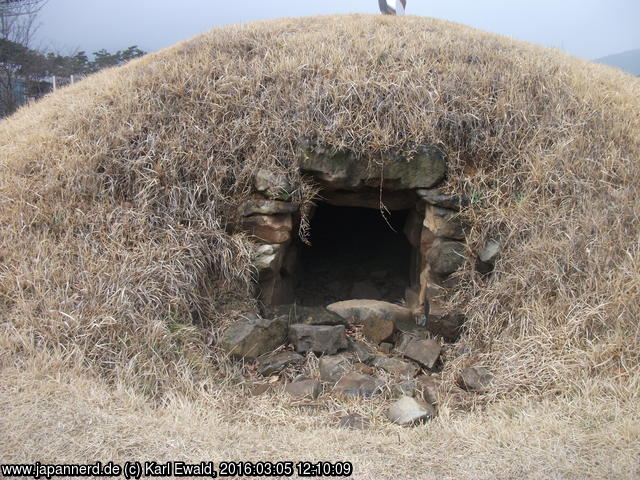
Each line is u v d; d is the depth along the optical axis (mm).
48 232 4531
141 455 2840
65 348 3758
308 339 4340
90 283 4148
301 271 6152
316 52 5566
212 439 3055
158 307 4148
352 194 5199
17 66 17250
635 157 4738
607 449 2871
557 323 3916
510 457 2879
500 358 3969
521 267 4262
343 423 3473
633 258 3984
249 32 6297
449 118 4867
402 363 4215
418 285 5234
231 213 4848
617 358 3570
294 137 4898
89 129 5156
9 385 3418
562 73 5594
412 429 3328
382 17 7078
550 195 4578
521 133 4895
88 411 3211
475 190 4676
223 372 4059
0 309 4059
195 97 5258
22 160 5012
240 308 4555
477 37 6367
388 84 5062
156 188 4727
